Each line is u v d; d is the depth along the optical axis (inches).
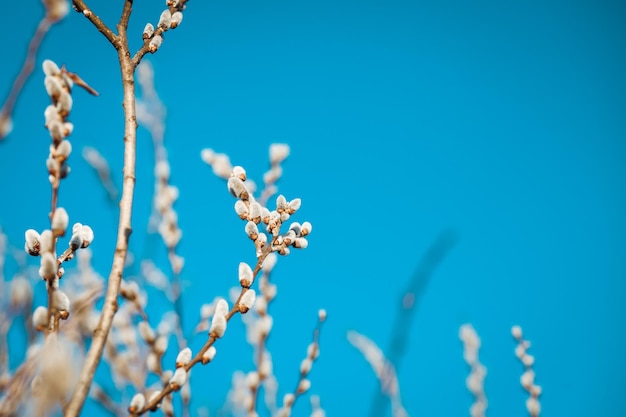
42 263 36.9
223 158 51.6
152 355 46.6
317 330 50.9
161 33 41.8
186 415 47.4
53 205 37.4
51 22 40.1
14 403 36.5
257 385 50.4
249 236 40.9
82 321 41.4
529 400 52.6
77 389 35.9
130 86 40.1
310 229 41.4
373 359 50.0
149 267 50.1
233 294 52.1
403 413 47.7
